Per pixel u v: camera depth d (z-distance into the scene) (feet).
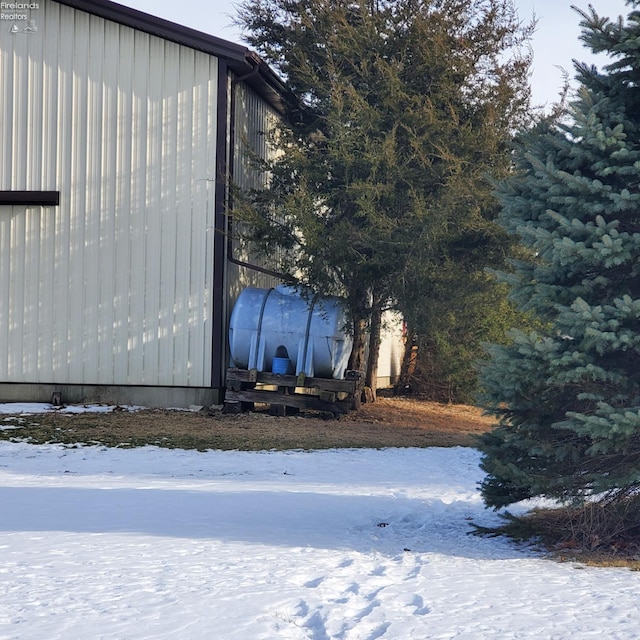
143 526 33.24
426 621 20.67
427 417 80.74
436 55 74.38
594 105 30.53
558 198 30.14
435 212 67.97
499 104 76.79
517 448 31.65
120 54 73.41
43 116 73.97
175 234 72.95
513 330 30.04
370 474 50.60
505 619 20.88
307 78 75.66
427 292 71.26
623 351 30.12
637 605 22.38
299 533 33.14
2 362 74.02
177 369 72.69
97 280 73.41
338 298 72.33
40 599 21.90
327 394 70.95
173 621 20.07
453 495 43.78
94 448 57.77
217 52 72.08
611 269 31.01
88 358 73.36
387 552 30.12
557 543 31.73
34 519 34.30
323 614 21.07
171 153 73.10
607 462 30.76
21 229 73.97
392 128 72.54
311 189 73.87
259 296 72.95
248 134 80.07
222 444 59.93
